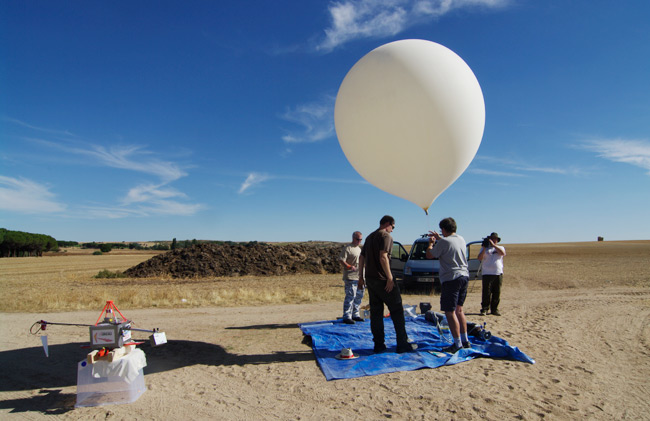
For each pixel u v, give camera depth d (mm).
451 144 5297
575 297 11430
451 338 6020
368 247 5555
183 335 6996
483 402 3674
